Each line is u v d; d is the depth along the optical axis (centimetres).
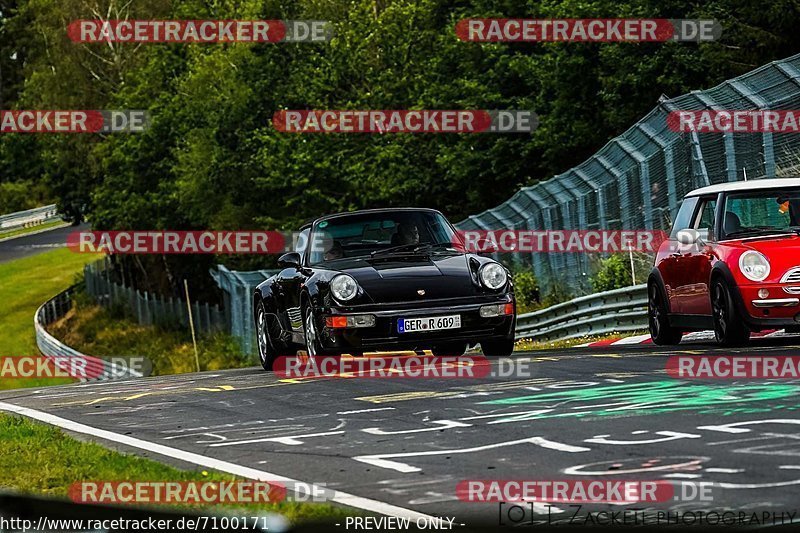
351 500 1836
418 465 2120
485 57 12562
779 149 5550
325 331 3881
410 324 3838
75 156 19625
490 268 3969
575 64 10762
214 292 18812
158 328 14512
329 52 14275
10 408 3694
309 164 13512
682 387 2895
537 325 7131
